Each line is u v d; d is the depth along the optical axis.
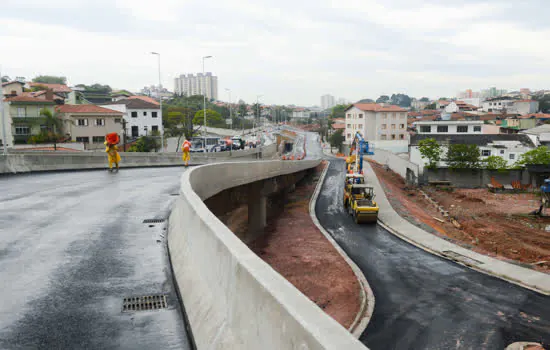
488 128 82.94
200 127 114.38
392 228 30.91
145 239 8.41
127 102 83.12
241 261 3.50
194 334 4.12
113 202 13.11
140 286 5.81
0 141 57.72
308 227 31.44
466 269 21.45
